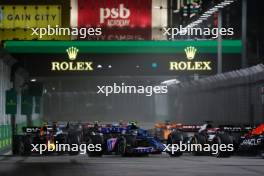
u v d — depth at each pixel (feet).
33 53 528.63
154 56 533.55
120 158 222.28
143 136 223.71
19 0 525.75
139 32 533.96
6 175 144.66
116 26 532.73
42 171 156.76
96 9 531.09
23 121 515.91
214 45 534.78
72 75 533.14
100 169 163.02
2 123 358.43
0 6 485.56
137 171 156.25
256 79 313.12
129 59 534.78
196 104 514.27
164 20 535.60
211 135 227.61
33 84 506.48
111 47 532.73
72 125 275.80
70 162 196.44
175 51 532.73
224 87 401.29
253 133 210.18
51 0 528.63
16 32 527.81
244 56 384.27
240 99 355.77
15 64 428.15
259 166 172.96
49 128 245.04
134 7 532.73
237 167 168.45
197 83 501.56
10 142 347.97
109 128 233.14
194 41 533.14
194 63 535.19
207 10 433.07
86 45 531.50
